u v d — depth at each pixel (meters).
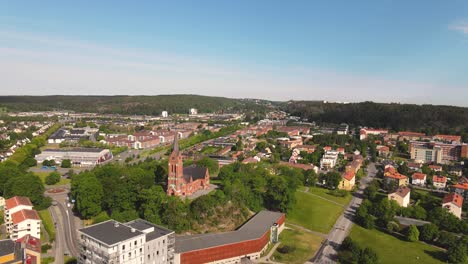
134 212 188.38
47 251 164.25
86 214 199.62
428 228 195.50
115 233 129.38
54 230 187.00
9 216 180.88
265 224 187.25
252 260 166.75
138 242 127.56
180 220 180.75
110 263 118.69
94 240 124.31
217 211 198.62
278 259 168.75
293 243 186.50
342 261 167.38
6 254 127.94
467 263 170.00
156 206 185.38
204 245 156.12
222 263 159.00
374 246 187.50
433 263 170.75
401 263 169.25
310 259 170.12
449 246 184.12
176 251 147.50
